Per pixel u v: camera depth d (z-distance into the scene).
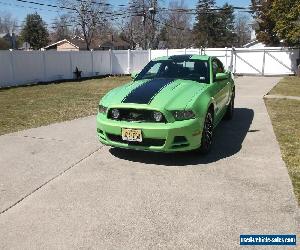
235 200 3.93
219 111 6.52
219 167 4.97
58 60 20.69
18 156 5.60
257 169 4.87
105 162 5.26
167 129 4.79
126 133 4.97
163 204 3.87
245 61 25.09
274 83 17.72
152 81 5.89
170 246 3.11
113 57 25.11
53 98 12.56
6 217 3.65
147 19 45.34
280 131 6.98
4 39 62.59
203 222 3.48
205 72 6.28
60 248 3.11
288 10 21.25
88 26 44.34
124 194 4.14
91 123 8.02
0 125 7.90
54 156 5.57
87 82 19.53
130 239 3.22
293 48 23.70
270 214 3.61
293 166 4.94
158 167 5.01
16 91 15.09
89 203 3.93
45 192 4.24
